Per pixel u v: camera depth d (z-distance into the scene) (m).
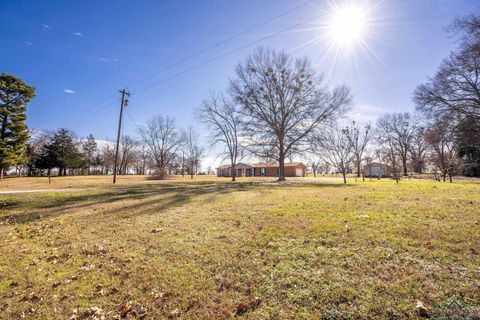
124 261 4.08
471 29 23.12
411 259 3.52
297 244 4.35
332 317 2.46
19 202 10.38
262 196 10.67
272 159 27.66
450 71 26.09
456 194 9.61
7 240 5.50
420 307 2.49
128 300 2.96
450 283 2.87
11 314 2.74
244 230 5.36
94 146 70.12
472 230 4.52
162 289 3.16
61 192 13.58
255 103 26.72
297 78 26.36
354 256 3.73
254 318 2.52
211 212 7.46
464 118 25.64
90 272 3.73
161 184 21.25
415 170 50.81
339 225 5.24
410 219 5.49
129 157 71.19
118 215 7.60
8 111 31.45
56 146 52.19
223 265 3.72
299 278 3.21
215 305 2.78
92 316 2.68
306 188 14.46
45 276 3.64
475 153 34.34
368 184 18.56
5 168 32.56
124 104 24.06
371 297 2.71
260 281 3.21
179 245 4.67
